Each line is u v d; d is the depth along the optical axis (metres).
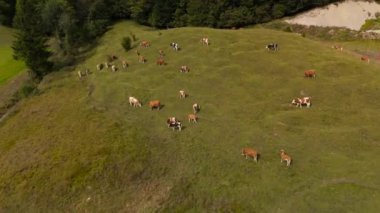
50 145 55.88
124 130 55.28
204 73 64.31
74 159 51.62
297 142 48.34
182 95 59.38
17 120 65.75
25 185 49.72
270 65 64.94
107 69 72.00
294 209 39.94
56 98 69.00
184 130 52.81
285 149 47.41
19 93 76.81
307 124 51.31
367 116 51.94
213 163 46.75
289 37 76.25
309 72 61.09
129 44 77.19
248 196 42.03
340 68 63.47
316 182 42.34
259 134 50.25
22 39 80.06
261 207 40.75
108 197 45.84
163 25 103.06
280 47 70.88
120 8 106.19
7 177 51.84
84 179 48.44
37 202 47.50
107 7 104.25
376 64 68.75
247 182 43.62
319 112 53.25
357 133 48.84
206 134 51.47
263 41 73.44
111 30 99.31
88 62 79.12
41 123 62.28
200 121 54.06
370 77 60.91
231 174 44.94
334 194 40.72
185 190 44.12
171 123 53.12
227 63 66.25
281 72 63.03
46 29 96.69
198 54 69.69
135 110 59.03
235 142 49.44
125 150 51.28
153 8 102.50
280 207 40.38
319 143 47.84
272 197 41.47
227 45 71.69
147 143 51.97
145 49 75.12
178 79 63.88
